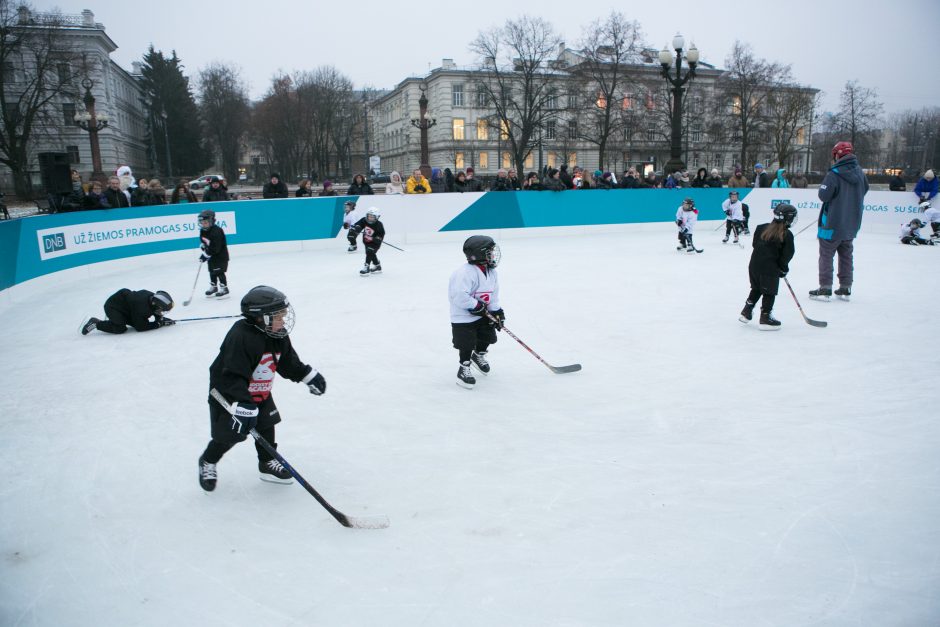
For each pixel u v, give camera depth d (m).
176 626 2.49
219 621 2.51
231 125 67.94
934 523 3.14
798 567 2.79
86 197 11.75
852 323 7.22
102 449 4.17
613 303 8.37
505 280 10.10
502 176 16.92
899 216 17.02
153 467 3.91
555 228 16.80
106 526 3.25
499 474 3.72
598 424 4.44
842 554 2.88
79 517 3.34
